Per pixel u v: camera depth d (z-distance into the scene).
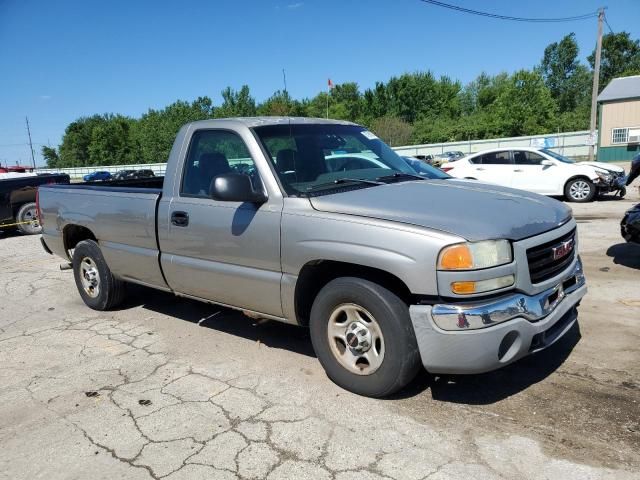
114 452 3.05
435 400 3.44
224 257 4.05
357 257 3.24
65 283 7.20
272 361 4.19
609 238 8.30
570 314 3.66
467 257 2.97
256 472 2.81
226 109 77.62
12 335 5.16
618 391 3.43
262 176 3.83
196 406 3.53
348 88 93.00
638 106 30.14
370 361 3.40
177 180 4.45
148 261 4.73
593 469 2.68
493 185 4.24
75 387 3.91
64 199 5.67
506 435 3.02
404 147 50.91
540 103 65.38
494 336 2.98
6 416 3.53
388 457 2.87
